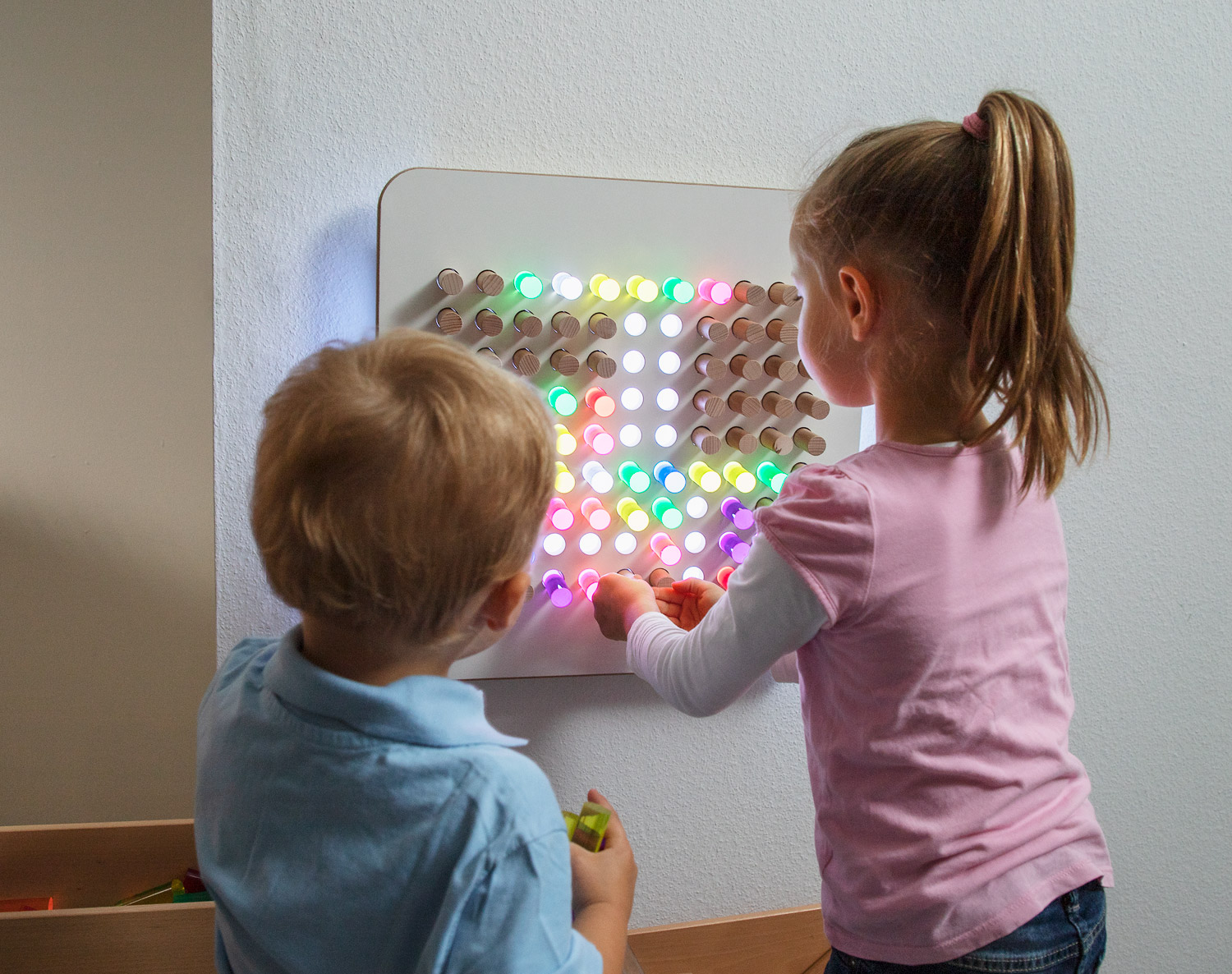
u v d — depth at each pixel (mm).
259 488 515
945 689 653
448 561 499
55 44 1339
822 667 703
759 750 1002
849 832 684
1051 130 645
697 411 896
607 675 920
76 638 1514
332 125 792
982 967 630
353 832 500
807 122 910
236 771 541
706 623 713
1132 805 1137
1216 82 1016
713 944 951
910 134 675
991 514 680
